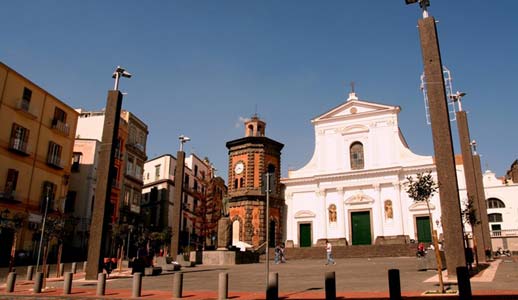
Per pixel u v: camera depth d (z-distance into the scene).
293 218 48.00
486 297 11.05
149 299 13.53
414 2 17.98
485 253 28.67
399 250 38.31
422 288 13.66
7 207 31.59
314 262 33.47
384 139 45.72
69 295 14.84
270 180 13.36
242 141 49.69
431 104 16.52
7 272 24.27
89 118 46.41
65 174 38.75
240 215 47.25
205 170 70.19
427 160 43.31
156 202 56.50
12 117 32.56
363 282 16.41
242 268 27.30
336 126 48.41
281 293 14.19
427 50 17.17
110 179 20.81
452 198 15.37
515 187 51.69
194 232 62.50
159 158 59.09
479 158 32.50
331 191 46.75
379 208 43.72
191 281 19.34
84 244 39.34
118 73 22.12
